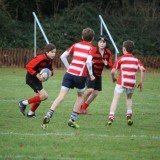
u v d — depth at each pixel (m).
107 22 100.38
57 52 82.38
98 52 38.50
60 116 36.38
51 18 99.25
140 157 24.86
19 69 80.12
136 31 100.12
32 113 35.44
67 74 31.25
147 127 33.12
